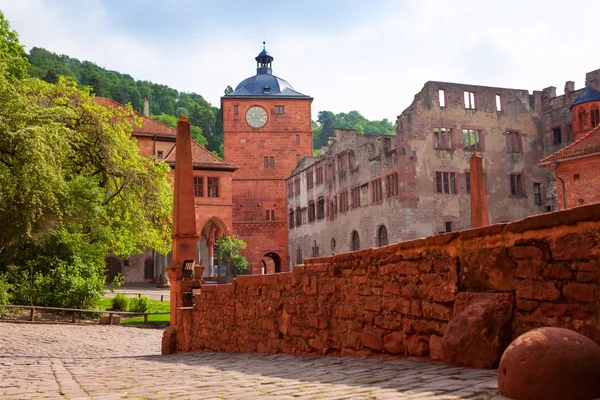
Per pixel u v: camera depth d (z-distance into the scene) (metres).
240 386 6.55
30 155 24.89
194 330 16.08
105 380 8.05
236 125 87.38
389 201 53.41
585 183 39.34
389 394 5.00
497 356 5.86
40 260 32.00
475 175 22.53
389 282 8.06
